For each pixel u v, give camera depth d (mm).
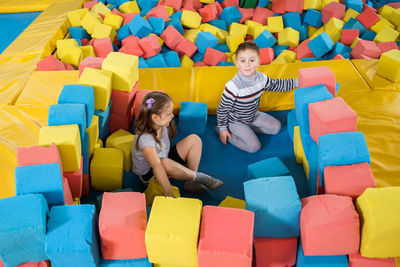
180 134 2703
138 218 1600
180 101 2863
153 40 3521
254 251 1769
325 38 3549
